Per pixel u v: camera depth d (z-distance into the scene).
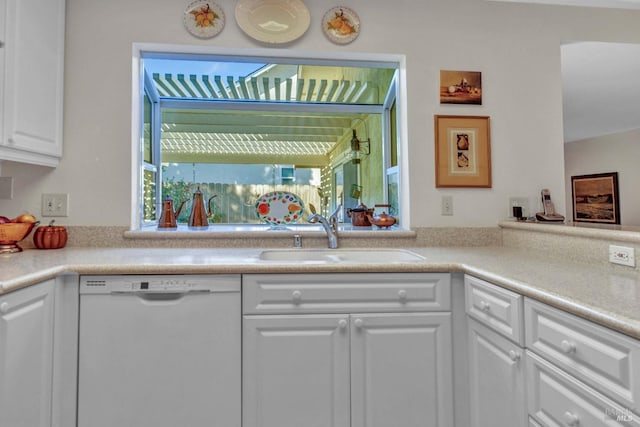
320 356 1.31
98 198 1.77
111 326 1.26
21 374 1.08
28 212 1.74
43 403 1.17
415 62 1.93
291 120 2.32
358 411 1.31
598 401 0.77
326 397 1.30
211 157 2.24
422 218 1.91
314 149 2.34
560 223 1.70
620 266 1.22
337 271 1.31
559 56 1.99
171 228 1.95
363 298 1.32
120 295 1.27
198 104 2.19
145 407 1.26
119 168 1.79
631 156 4.72
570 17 2.01
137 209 1.88
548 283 1.01
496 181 1.94
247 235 1.81
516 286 1.03
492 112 1.96
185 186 2.21
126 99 1.79
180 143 2.21
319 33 1.90
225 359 1.29
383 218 2.00
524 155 1.96
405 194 1.98
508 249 1.78
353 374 1.31
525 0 1.96
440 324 1.35
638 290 0.93
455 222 1.92
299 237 1.83
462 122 1.93
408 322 1.34
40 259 1.38
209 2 1.84
